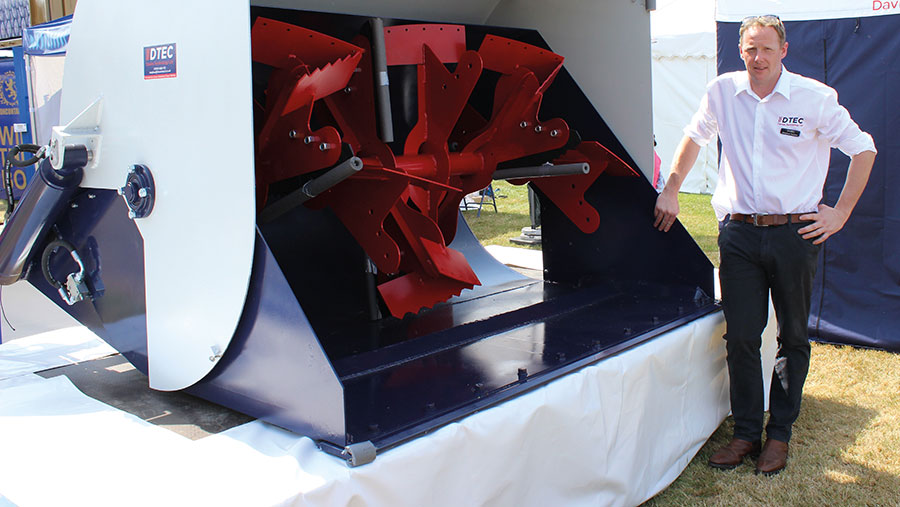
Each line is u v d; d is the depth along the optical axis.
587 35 2.83
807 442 2.64
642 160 2.77
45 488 1.44
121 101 1.91
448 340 2.25
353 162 1.88
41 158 2.14
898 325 3.54
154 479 1.45
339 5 2.46
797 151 2.27
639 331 2.28
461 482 1.62
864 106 3.46
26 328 3.09
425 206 2.62
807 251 2.30
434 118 2.58
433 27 2.55
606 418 1.99
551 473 1.85
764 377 2.78
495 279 3.31
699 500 2.27
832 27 3.47
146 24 1.80
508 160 2.95
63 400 1.97
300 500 1.36
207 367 1.80
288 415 1.63
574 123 2.94
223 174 1.65
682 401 2.35
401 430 1.55
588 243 3.06
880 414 2.87
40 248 2.31
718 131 2.52
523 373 1.89
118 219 1.99
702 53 9.11
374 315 2.67
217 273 1.71
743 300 2.38
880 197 3.49
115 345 2.14
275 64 2.08
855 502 2.25
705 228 6.86
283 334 1.59
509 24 3.04
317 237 2.81
